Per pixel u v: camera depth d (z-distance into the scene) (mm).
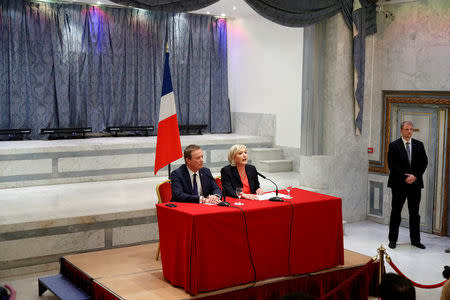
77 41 10094
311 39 7586
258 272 4371
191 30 11281
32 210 6207
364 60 7676
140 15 10680
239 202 4570
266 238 4387
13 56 9500
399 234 7352
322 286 4664
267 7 6602
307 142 7848
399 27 7547
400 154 6574
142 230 6250
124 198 7152
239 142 10273
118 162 8977
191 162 4777
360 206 8094
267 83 10680
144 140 9742
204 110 11578
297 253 4590
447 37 6957
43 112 9805
